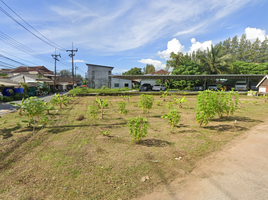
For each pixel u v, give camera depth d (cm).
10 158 354
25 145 428
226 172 298
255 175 286
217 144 436
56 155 369
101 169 308
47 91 3128
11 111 1020
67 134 522
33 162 337
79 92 2212
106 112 920
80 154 374
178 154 377
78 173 294
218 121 698
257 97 1809
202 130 564
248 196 232
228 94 795
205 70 3756
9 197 233
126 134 522
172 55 4350
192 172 301
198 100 598
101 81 3531
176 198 232
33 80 3294
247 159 348
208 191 246
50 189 251
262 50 5044
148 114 858
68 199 228
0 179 277
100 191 246
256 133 519
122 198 232
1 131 555
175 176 288
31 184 263
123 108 820
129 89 3262
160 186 260
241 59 5406
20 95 1959
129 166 320
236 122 673
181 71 3278
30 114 580
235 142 449
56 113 896
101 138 484
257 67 3403
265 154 368
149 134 522
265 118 743
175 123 600
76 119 730
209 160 348
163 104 1275
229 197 231
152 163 333
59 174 291
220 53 3578
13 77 3198
